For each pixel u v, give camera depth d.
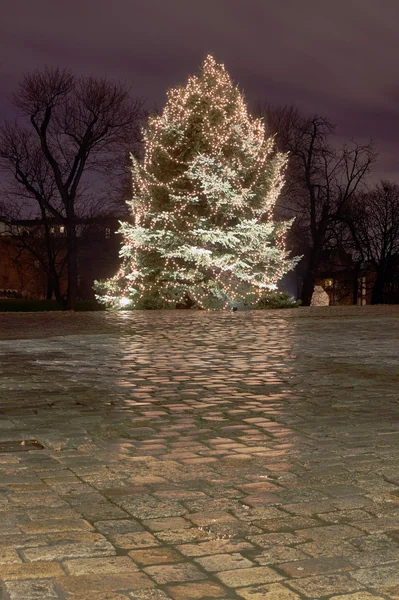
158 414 8.02
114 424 7.50
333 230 60.38
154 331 18.94
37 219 58.50
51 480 5.49
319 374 10.95
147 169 33.75
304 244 64.25
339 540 4.29
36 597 3.55
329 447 6.50
